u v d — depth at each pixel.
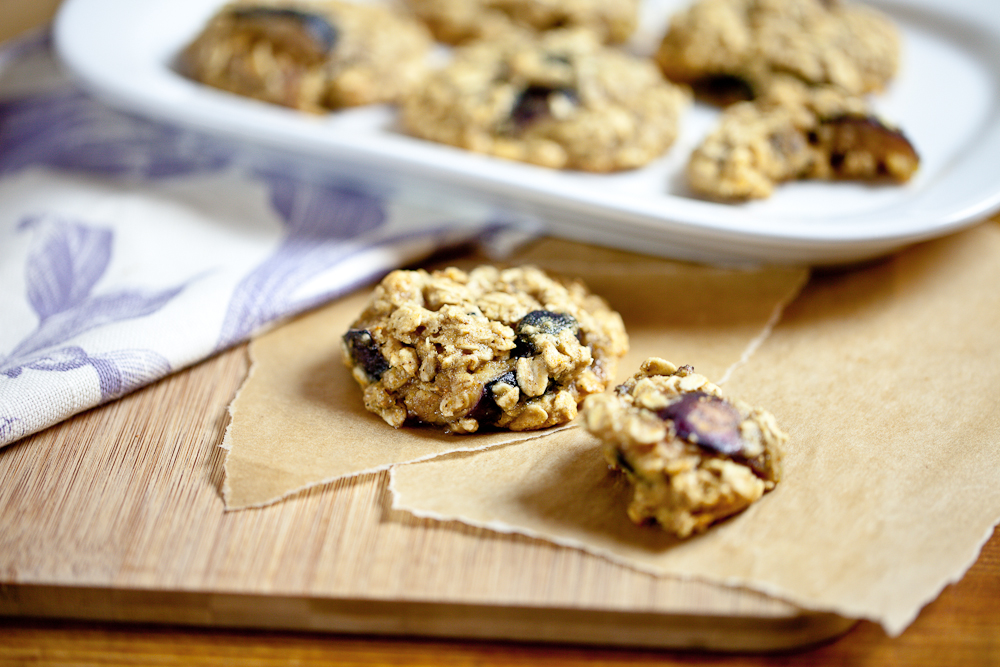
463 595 0.30
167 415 0.33
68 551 0.31
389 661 0.30
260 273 0.36
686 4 0.46
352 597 0.30
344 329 0.36
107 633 0.31
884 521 0.31
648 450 0.31
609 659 0.30
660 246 0.37
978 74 0.42
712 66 0.41
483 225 0.38
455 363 0.32
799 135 0.38
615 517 0.31
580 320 0.33
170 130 0.42
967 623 0.31
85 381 0.33
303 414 0.33
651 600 0.30
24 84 0.44
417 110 0.40
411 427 0.33
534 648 0.31
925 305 0.36
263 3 0.42
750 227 0.35
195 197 0.39
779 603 0.30
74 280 0.36
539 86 0.40
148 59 0.42
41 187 0.39
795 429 0.33
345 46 0.41
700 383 0.32
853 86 0.40
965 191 0.37
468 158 0.37
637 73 0.41
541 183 0.36
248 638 0.31
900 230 0.35
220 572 0.30
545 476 0.32
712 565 0.30
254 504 0.31
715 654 0.30
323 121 0.41
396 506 0.31
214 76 0.41
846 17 0.42
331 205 0.39
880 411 0.33
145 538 0.31
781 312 0.36
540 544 0.31
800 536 0.31
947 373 0.34
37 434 0.33
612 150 0.39
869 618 0.29
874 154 0.38
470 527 0.31
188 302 0.35
